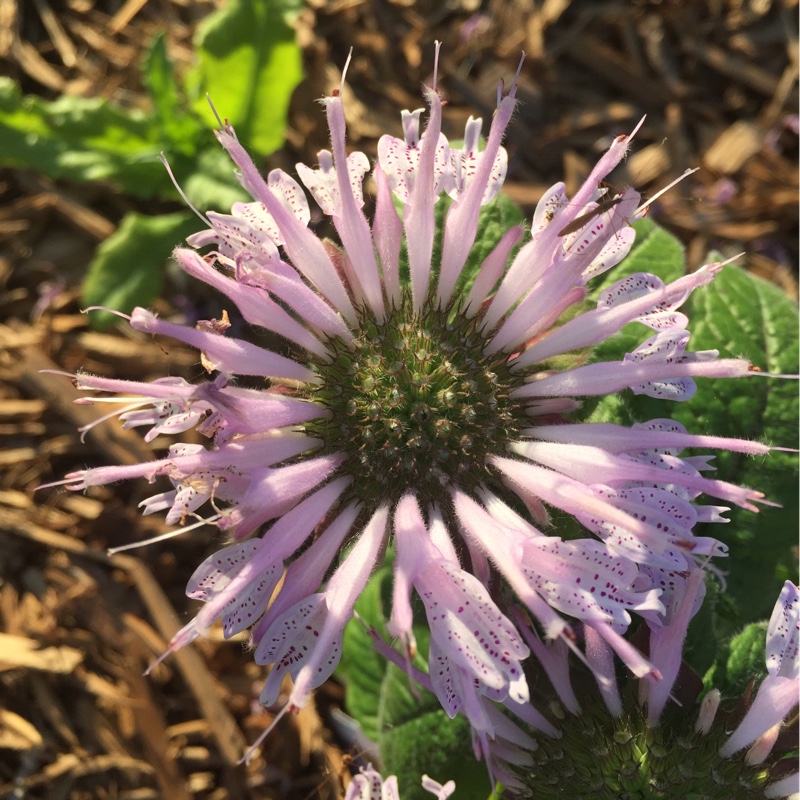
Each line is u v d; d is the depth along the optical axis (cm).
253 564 7
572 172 16
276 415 8
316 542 8
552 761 8
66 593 13
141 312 7
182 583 14
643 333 11
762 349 12
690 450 12
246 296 8
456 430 8
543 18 17
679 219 16
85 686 13
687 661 10
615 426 8
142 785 13
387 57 16
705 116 17
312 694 13
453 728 11
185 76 16
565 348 8
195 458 7
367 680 12
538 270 8
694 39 17
